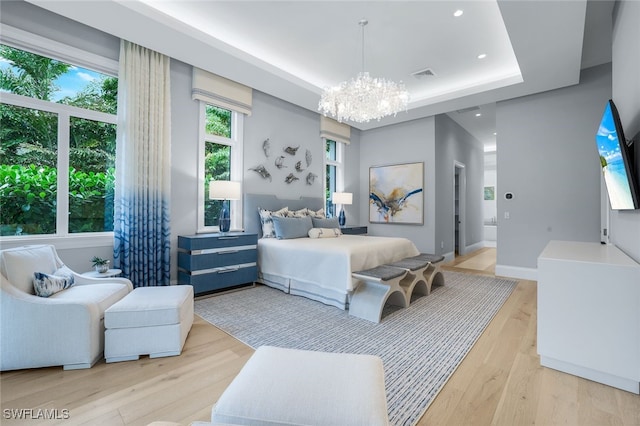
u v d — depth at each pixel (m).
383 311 3.02
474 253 7.12
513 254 4.53
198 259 3.38
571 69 3.50
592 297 1.80
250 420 0.87
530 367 1.96
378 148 6.28
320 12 2.87
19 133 2.73
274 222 4.19
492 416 1.48
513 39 2.89
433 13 2.86
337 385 0.99
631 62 2.07
